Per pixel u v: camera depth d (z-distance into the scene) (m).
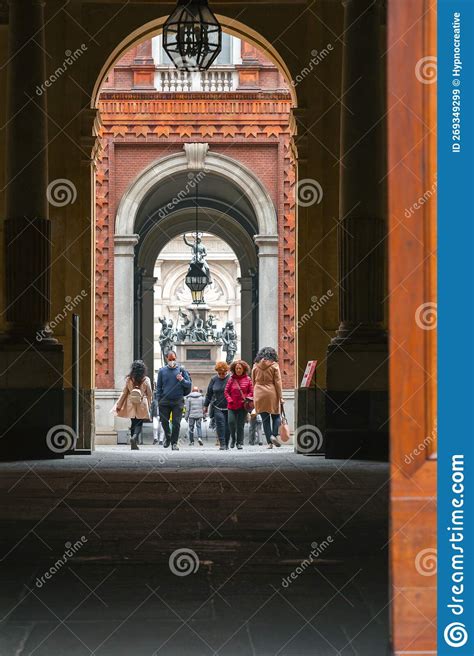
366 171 23.39
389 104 5.75
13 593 8.74
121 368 43.00
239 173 43.59
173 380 34.12
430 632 5.91
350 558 10.30
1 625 7.75
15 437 23.23
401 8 5.74
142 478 17.83
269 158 43.75
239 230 55.62
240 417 32.59
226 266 104.38
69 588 8.91
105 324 43.19
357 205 23.39
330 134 27.47
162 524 12.27
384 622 7.84
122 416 33.66
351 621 7.86
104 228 43.41
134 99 43.41
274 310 43.38
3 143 26.86
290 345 43.34
